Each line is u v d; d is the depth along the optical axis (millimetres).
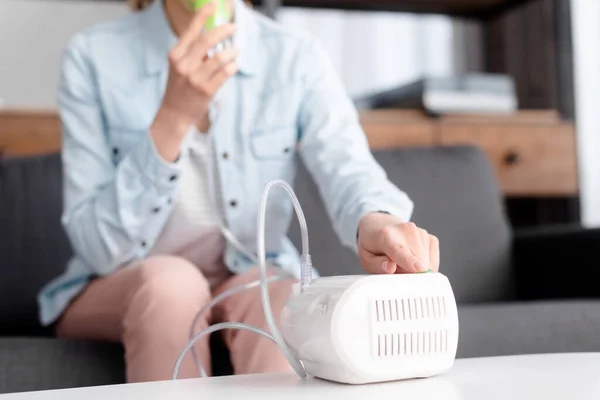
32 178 1589
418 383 580
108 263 1093
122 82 1204
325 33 2729
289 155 1208
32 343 1096
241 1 1274
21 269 1526
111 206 1056
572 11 2547
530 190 2428
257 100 1205
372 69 2773
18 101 2367
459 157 1812
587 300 1435
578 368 627
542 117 2467
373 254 789
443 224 1716
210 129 1130
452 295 606
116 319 1053
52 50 2404
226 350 1076
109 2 2459
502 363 681
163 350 890
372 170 1067
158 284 923
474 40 2846
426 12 2787
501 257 1739
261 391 566
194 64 881
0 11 2363
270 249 1207
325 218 1638
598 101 2668
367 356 574
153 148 981
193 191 1133
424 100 2346
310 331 603
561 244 1676
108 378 1082
